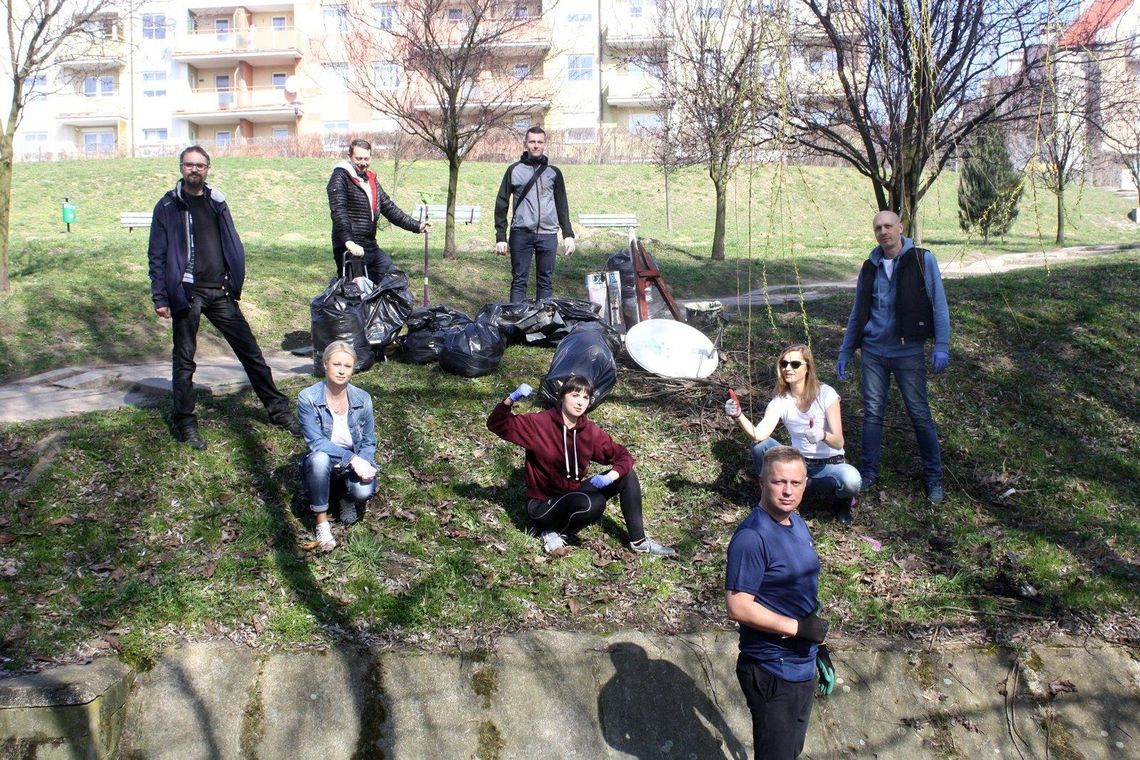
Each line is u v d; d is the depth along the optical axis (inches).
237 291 235.5
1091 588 208.7
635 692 176.2
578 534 218.7
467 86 601.6
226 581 188.1
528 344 317.4
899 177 330.6
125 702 163.2
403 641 178.1
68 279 401.1
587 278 343.3
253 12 1592.0
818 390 222.7
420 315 303.1
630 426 267.9
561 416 205.9
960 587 209.5
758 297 464.1
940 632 195.0
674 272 546.9
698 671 180.7
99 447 226.4
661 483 243.4
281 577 190.7
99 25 547.5
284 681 168.4
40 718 152.0
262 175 1070.4
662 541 219.9
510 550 209.0
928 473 242.2
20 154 1363.2
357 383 277.0
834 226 990.4
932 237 878.4
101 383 289.0
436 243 698.2
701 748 172.9
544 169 328.8
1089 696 185.0
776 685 142.7
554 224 332.5
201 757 160.2
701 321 345.1
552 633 182.4
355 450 207.5
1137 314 351.9
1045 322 347.3
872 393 240.7
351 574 193.6
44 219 882.1
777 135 204.4
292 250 537.0
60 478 213.6
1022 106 348.5
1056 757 177.0
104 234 676.7
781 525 146.0
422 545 206.5
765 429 218.8
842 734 177.0
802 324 362.3
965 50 307.6
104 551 193.6
